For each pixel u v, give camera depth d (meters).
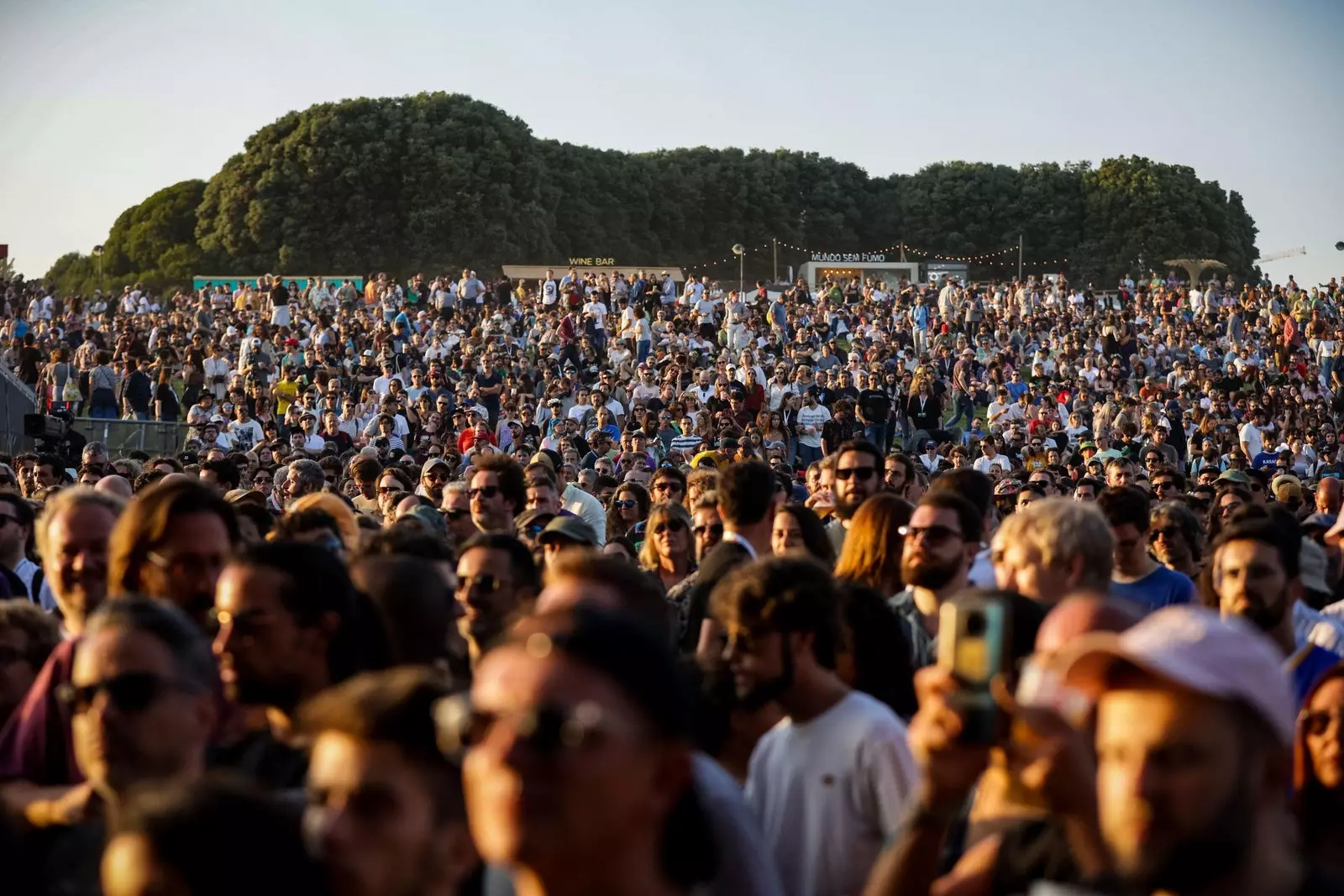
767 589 4.51
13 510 8.33
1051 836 3.14
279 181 80.12
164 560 5.05
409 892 2.96
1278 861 2.68
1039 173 102.12
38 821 4.10
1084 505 5.86
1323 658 5.48
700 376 32.66
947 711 2.96
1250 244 105.25
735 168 98.56
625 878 2.52
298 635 4.23
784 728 4.61
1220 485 12.76
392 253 79.44
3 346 40.88
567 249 87.00
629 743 2.46
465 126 81.94
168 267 82.25
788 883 4.40
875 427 29.67
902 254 81.25
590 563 4.73
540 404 29.41
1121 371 42.59
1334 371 43.22
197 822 2.79
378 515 12.54
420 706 3.01
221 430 25.61
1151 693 2.58
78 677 3.88
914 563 6.30
